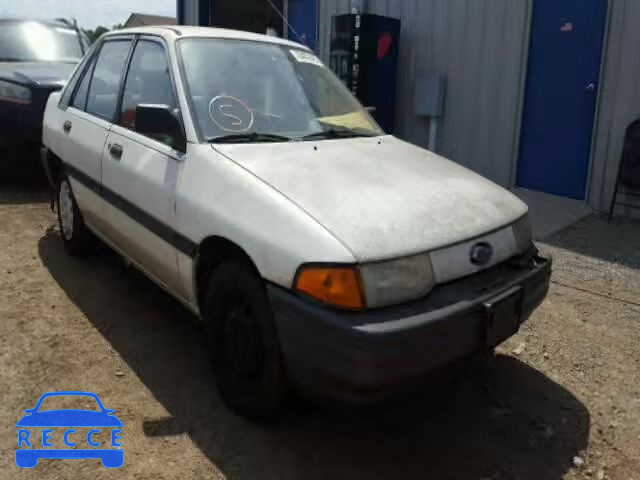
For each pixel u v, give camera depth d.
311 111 3.85
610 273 5.09
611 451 3.01
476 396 3.40
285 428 3.07
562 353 3.85
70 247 5.10
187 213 3.19
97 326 4.03
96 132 4.29
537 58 6.93
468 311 2.66
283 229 2.70
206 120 3.42
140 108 3.41
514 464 2.89
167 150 3.48
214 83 3.62
